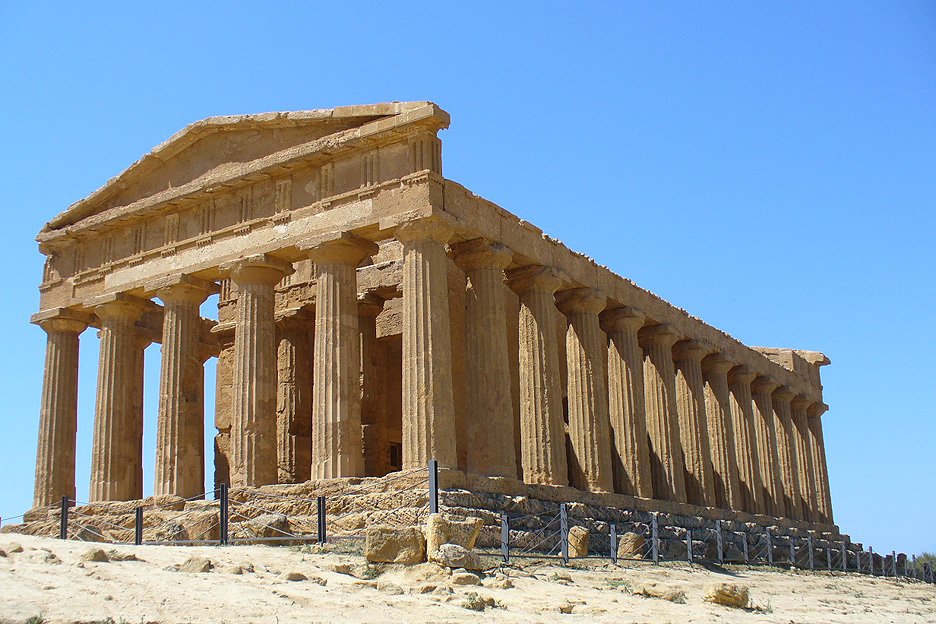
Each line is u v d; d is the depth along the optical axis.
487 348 31.64
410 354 29.41
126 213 37.00
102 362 36.72
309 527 27.47
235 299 42.69
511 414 31.61
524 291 34.91
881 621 21.73
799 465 56.34
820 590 28.25
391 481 28.09
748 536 43.38
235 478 31.98
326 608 16.55
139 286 36.34
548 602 18.66
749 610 21.09
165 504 32.41
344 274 31.78
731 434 46.44
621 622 17.78
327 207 32.25
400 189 30.70
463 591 18.97
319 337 31.34
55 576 16.64
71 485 38.06
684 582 24.98
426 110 30.41
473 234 31.72
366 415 39.31
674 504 39.22
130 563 18.98
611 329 39.81
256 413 32.50
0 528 34.50
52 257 39.81
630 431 38.47
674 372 44.16
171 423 34.09
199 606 15.82
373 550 20.38
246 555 22.08
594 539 31.48
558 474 33.16
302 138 33.50
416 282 29.83
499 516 27.66
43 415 38.12
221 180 34.44
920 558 56.00
